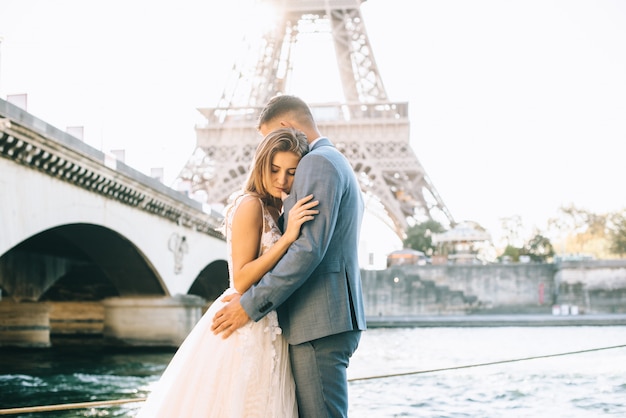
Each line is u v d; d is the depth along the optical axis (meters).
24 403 17.55
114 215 27.12
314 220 4.46
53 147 20.66
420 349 35.31
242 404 4.54
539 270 76.75
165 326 35.88
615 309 74.44
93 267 41.97
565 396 16.33
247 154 69.56
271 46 75.56
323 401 4.64
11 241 19.25
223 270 50.66
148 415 4.72
